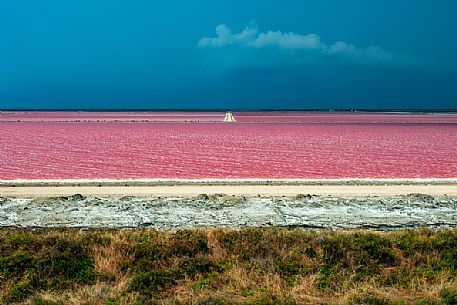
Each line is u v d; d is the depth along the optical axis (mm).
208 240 10820
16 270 9594
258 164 28953
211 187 20609
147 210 15664
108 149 36531
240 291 9086
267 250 10391
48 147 37812
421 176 24984
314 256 10281
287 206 16344
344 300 8719
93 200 17078
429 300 8836
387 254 10320
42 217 14680
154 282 9320
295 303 8633
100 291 9008
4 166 27547
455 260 10211
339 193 19281
